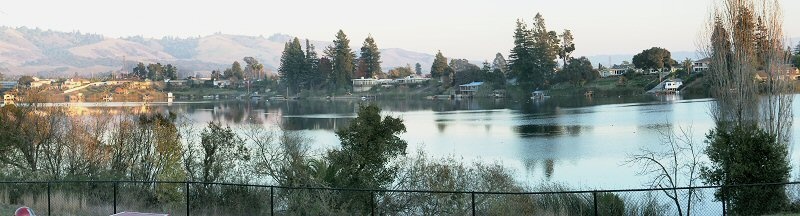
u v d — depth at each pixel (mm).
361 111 28000
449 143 87812
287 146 35281
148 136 35375
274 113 169125
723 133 26062
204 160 32156
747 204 24734
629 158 61469
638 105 149750
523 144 83188
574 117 123562
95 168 34375
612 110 137625
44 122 38156
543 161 66250
